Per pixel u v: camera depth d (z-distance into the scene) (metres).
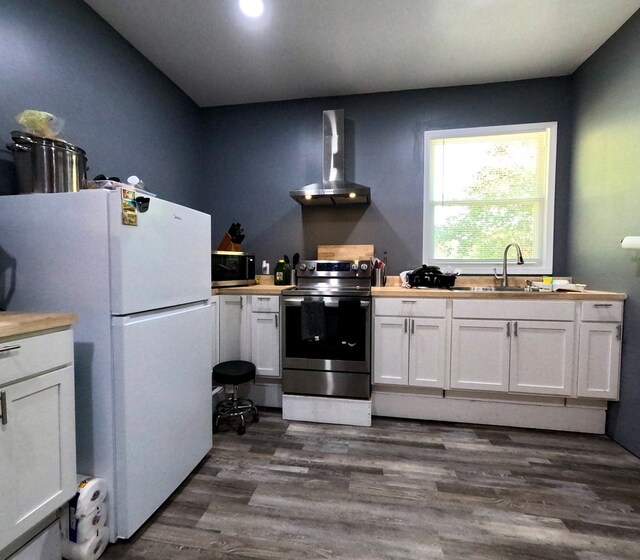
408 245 2.83
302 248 3.01
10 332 0.89
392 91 2.80
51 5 1.65
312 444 1.96
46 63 1.63
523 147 2.67
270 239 3.05
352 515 1.39
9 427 0.92
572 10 1.89
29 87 1.55
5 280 1.28
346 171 2.90
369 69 2.48
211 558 1.18
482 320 2.15
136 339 1.25
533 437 2.05
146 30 2.07
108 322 1.20
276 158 3.01
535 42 2.17
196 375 1.67
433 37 2.12
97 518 1.18
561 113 2.56
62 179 1.38
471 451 1.88
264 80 2.64
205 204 3.14
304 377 2.32
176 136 2.73
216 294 2.42
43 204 1.24
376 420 2.30
